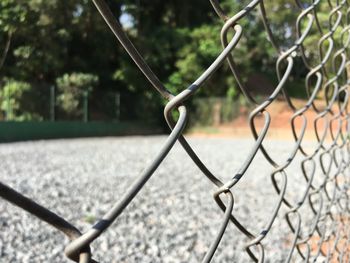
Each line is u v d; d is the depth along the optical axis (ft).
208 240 14.84
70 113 75.51
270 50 89.45
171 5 97.50
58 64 76.07
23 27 67.77
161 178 27.71
